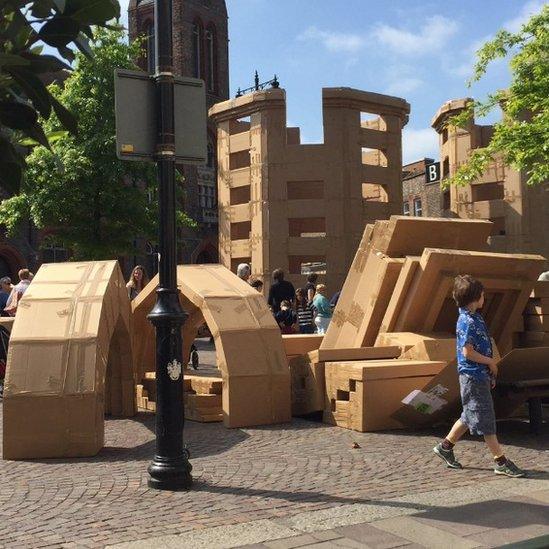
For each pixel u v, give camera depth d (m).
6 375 6.95
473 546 4.15
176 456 5.54
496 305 9.33
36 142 2.03
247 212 29.78
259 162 29.11
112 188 24.05
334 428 8.12
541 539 3.24
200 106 5.75
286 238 28.77
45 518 4.77
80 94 23.94
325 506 4.99
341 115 28.73
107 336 7.73
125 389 9.39
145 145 5.54
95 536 4.37
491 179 27.11
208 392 8.73
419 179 54.06
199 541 4.25
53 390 6.89
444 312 9.23
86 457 6.84
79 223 24.09
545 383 7.39
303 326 16.50
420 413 7.66
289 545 4.17
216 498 5.23
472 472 5.98
